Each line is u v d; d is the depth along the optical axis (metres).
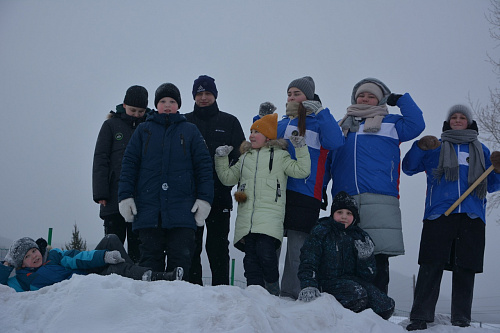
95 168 5.41
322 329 3.73
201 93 5.72
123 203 4.61
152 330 3.11
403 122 5.21
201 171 4.79
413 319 4.84
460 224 5.00
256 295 3.93
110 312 3.22
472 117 5.39
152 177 4.68
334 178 5.29
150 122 4.87
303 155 4.77
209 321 3.25
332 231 4.55
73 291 3.37
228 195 5.57
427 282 4.90
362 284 4.46
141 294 3.51
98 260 4.41
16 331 3.18
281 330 3.47
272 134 5.02
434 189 5.18
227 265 5.58
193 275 5.53
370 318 4.04
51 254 4.59
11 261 4.45
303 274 4.34
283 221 4.84
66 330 3.12
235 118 5.87
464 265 4.91
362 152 5.14
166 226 4.55
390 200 5.04
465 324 4.89
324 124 4.91
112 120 5.62
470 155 5.16
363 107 5.33
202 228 5.62
